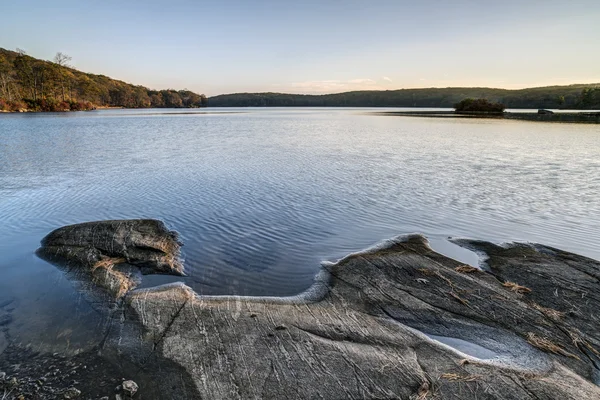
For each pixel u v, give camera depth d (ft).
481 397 14.89
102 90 538.06
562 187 52.44
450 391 15.21
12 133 128.67
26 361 17.30
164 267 27.96
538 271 26.53
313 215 40.86
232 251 31.55
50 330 19.83
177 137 124.16
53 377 16.24
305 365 16.87
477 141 111.24
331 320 20.80
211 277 26.94
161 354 17.81
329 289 24.61
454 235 35.17
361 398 14.93
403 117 276.00
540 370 16.78
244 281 26.32
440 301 22.77
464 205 44.39
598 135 127.95
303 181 56.54
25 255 29.71
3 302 22.75
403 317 21.21
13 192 49.19
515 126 173.88
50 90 381.19
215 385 15.75
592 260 28.32
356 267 27.68
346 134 137.49
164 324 20.30
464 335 19.66
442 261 28.43
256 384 15.74
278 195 48.57
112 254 29.37
